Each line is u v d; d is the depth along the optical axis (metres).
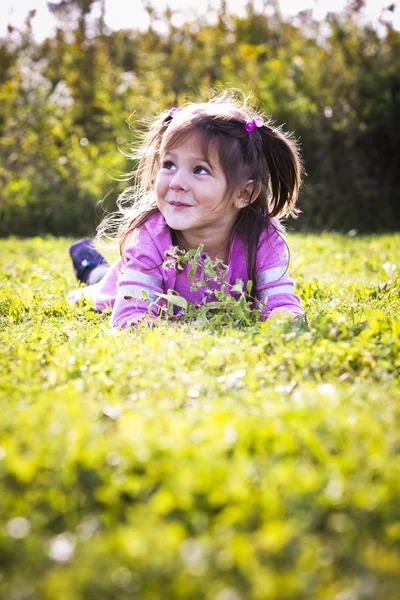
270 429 1.77
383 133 9.20
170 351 2.41
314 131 9.03
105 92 9.55
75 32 10.49
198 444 1.72
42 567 1.38
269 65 9.56
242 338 2.65
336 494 1.52
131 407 2.04
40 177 8.94
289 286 3.21
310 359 2.39
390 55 9.49
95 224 8.76
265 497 1.50
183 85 9.62
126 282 3.14
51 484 1.59
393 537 1.46
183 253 3.01
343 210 9.09
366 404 2.00
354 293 3.74
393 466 1.63
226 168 2.96
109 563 1.35
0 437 1.76
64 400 2.02
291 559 1.40
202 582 1.33
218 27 10.69
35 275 4.59
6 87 9.47
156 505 1.49
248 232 3.18
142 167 3.59
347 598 1.31
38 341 2.74
